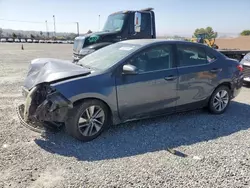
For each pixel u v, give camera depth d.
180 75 4.66
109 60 4.32
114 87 4.02
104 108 4.05
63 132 4.19
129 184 2.84
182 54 4.77
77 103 3.81
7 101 5.88
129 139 4.04
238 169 3.21
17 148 3.59
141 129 4.45
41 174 2.99
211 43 16.48
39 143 3.78
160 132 4.35
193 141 4.02
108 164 3.26
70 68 4.16
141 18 9.12
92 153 3.55
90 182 2.86
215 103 5.32
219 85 5.26
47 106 3.68
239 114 5.45
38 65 4.47
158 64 4.48
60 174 3.00
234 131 4.48
